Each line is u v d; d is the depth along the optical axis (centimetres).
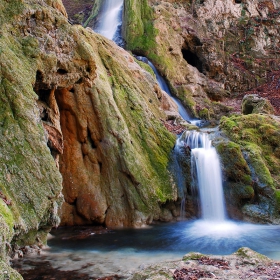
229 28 2247
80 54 787
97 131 960
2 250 454
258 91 1983
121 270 614
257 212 1021
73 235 848
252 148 1103
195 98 1706
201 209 1051
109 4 2120
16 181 578
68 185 937
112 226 930
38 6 721
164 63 1677
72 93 937
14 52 659
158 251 736
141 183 947
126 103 1074
